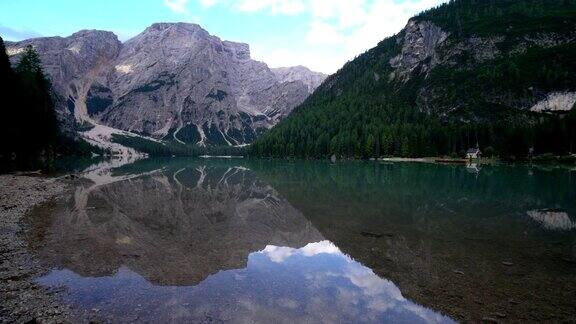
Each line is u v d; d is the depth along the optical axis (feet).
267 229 88.63
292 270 58.39
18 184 150.51
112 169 314.76
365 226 90.27
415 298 47.29
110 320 39.55
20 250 65.41
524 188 165.27
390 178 221.25
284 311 43.01
